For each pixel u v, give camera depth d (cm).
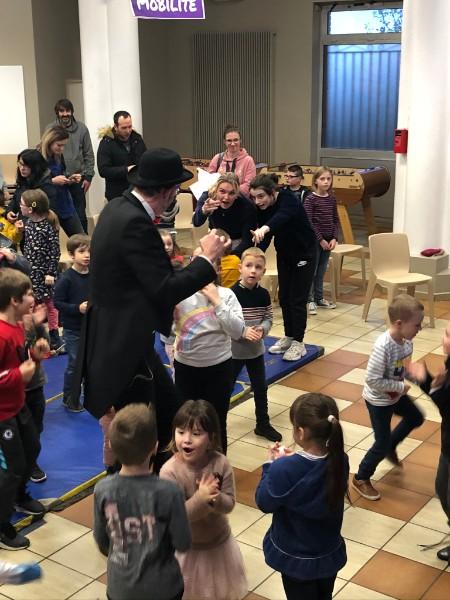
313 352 601
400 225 781
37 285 570
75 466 425
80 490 404
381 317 710
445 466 342
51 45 1030
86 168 843
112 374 284
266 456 445
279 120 1173
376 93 1110
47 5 1016
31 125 1027
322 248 717
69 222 721
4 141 1024
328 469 257
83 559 349
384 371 382
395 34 1070
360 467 402
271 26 1148
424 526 377
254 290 448
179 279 279
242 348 445
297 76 1142
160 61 1237
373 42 1090
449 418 326
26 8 991
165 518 240
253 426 484
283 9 1132
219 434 289
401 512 390
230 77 1194
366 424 487
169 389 327
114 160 783
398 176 773
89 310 295
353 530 373
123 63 847
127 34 841
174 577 244
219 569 290
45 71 1025
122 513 240
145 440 239
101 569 342
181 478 284
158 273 276
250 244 542
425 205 748
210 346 383
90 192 907
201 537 286
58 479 411
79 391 304
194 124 1248
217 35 1189
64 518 383
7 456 338
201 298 385
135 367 283
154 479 242
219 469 286
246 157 710
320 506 257
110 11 836
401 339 381
